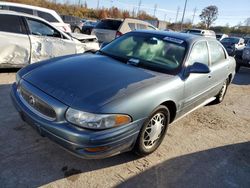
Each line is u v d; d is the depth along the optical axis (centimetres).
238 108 573
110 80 284
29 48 591
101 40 1062
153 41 388
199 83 383
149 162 312
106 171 285
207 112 516
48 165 282
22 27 584
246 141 409
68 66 312
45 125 252
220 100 569
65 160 293
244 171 323
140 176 285
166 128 332
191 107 394
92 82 274
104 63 336
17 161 281
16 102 294
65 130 241
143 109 271
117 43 413
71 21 2273
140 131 282
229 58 548
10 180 253
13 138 322
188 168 312
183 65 351
